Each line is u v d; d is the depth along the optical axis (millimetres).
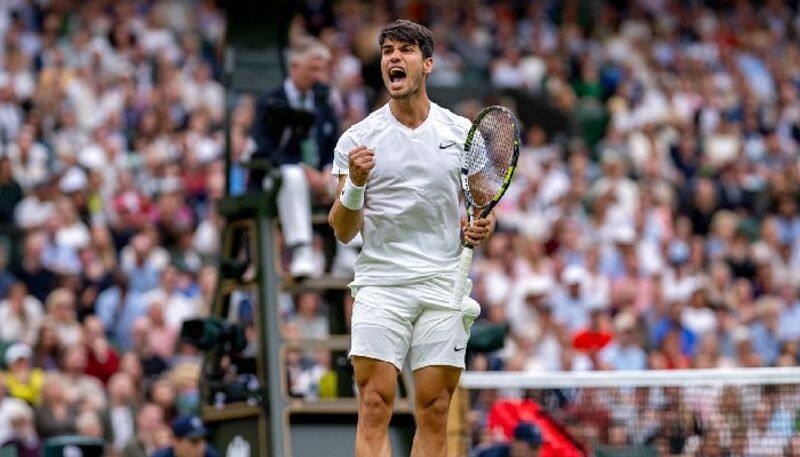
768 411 17406
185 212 27719
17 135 29281
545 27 42000
